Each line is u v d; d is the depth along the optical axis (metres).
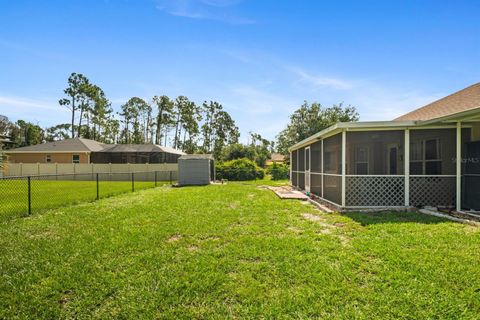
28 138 44.00
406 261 3.58
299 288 2.99
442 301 2.67
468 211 7.08
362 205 7.89
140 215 6.85
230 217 6.53
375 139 9.30
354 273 3.30
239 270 3.47
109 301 2.79
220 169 22.69
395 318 2.44
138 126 46.53
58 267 3.61
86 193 12.28
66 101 40.03
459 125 7.00
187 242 4.65
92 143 29.05
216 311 2.61
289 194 10.97
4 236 5.11
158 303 2.73
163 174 22.30
